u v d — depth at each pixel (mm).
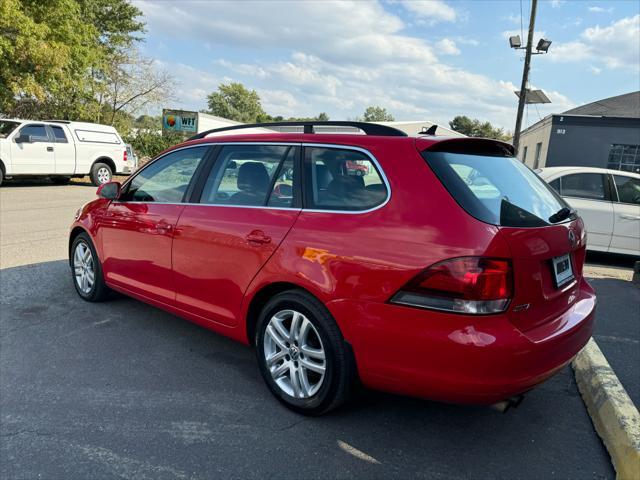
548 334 2570
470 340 2355
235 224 3328
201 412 3078
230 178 3564
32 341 4039
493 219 2480
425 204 2588
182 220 3725
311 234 2910
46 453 2639
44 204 12234
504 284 2381
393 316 2551
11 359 3711
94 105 27328
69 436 2791
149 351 3932
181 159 4039
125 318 4609
